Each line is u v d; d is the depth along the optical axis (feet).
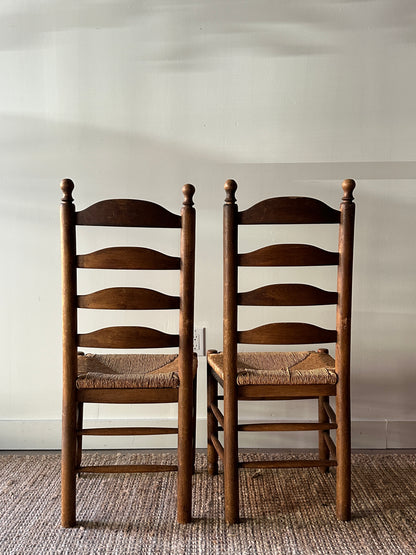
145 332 6.16
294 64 8.17
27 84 8.18
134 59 8.16
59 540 5.94
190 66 8.17
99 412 8.50
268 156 8.26
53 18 8.13
